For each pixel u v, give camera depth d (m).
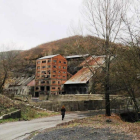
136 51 14.69
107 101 22.28
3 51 52.94
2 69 49.22
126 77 16.62
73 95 40.75
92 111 32.84
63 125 16.98
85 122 18.25
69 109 32.25
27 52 121.56
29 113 24.48
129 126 15.66
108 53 20.11
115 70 18.17
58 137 11.60
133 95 19.61
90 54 21.77
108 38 20.52
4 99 26.50
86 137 11.52
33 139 11.18
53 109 31.78
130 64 15.99
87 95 38.78
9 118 19.84
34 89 72.69
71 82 50.12
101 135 12.01
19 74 86.38
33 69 90.00
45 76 69.69
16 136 12.01
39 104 33.03
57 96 43.72
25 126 16.34
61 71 70.31
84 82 45.25
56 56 70.12
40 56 112.00
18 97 40.53
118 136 11.69
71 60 76.31
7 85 78.06
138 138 11.16
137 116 21.80
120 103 29.72
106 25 20.95
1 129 14.36
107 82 19.69
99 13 21.55
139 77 16.19
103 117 21.36
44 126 16.69
